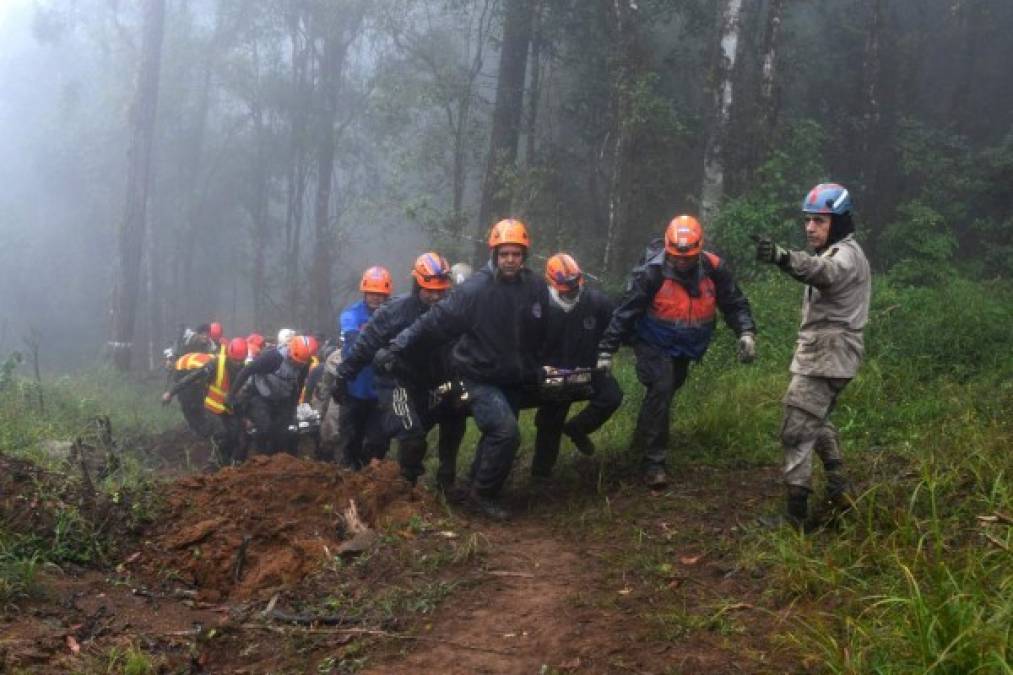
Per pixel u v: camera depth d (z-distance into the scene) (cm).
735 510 630
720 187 1403
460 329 684
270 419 1031
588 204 2012
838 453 566
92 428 1025
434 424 761
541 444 765
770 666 411
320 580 527
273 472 644
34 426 1018
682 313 690
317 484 635
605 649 438
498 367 680
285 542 585
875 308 1031
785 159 1396
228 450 1077
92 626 464
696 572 531
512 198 1727
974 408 745
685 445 784
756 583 506
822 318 540
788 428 551
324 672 430
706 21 1738
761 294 1107
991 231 1598
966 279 1324
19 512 553
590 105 1912
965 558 462
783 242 1278
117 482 693
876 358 885
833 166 1842
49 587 497
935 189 1625
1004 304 1036
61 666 412
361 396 841
